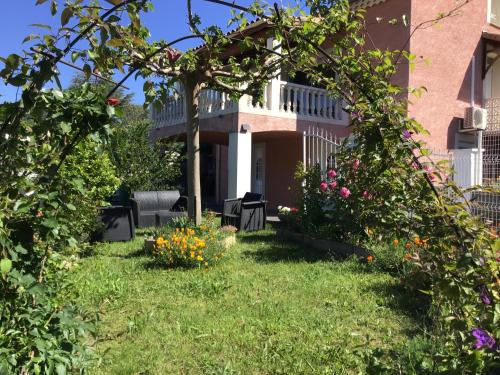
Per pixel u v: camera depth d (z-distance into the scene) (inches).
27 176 98.0
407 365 108.0
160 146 530.0
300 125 496.4
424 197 93.4
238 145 458.9
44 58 94.3
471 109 482.0
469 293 82.4
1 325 89.5
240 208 420.2
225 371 134.4
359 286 218.2
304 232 344.8
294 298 202.8
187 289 215.8
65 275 132.0
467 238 85.7
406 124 94.7
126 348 150.3
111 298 192.7
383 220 103.7
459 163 429.1
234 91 315.9
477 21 504.4
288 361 140.6
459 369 85.0
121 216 351.9
